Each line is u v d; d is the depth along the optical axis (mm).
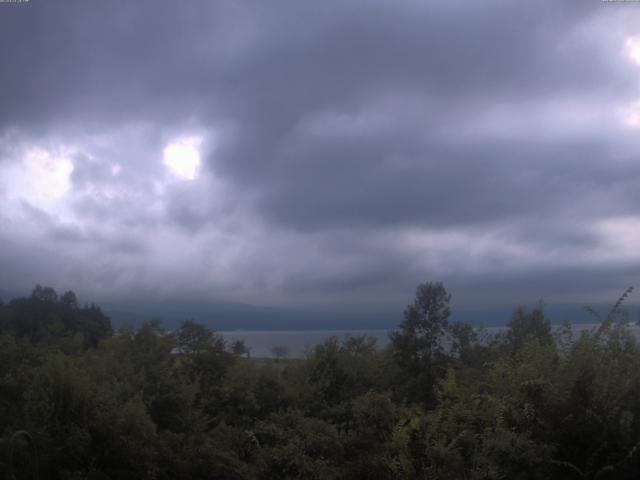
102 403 8125
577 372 7598
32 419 7609
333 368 11859
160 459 8164
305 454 8156
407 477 7504
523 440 7148
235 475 8289
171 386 9852
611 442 7223
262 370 11508
